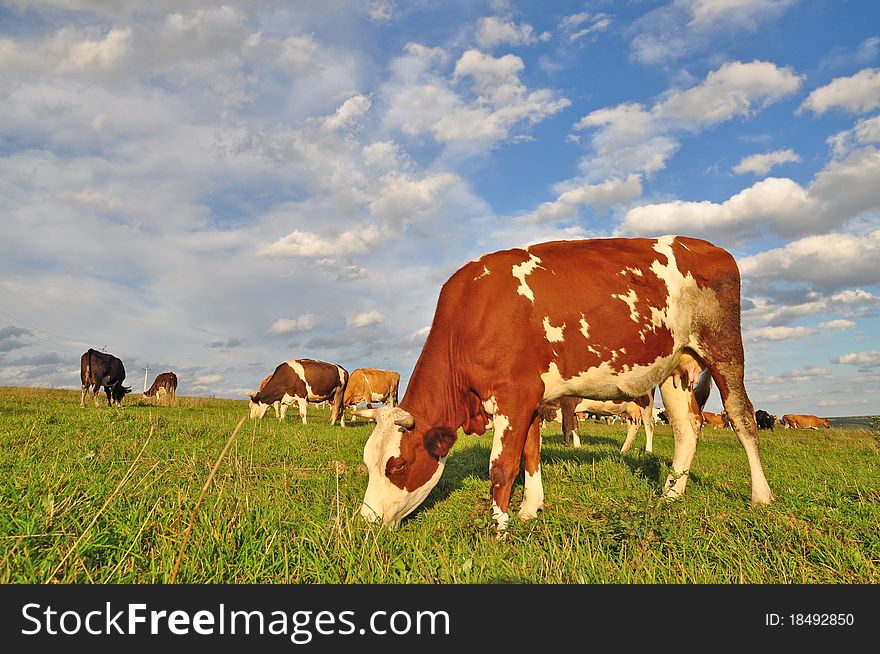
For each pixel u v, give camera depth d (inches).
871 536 180.9
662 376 267.4
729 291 275.4
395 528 213.5
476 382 236.2
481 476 315.0
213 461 301.0
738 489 283.6
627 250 266.1
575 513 225.8
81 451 286.2
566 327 241.0
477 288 242.5
